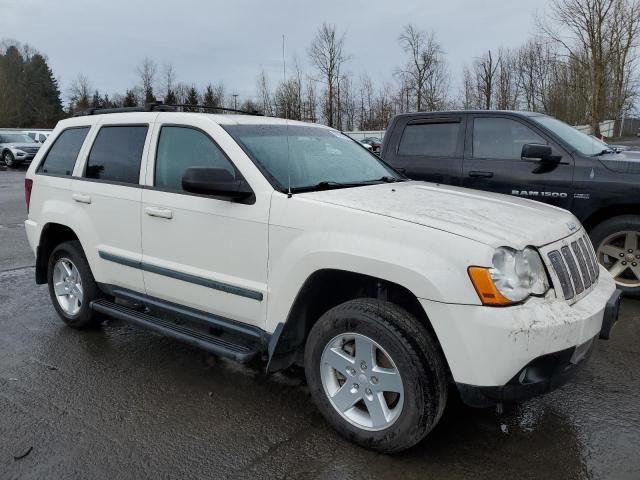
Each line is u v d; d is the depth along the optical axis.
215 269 3.64
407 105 48.94
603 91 33.41
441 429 3.33
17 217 11.59
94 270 4.54
